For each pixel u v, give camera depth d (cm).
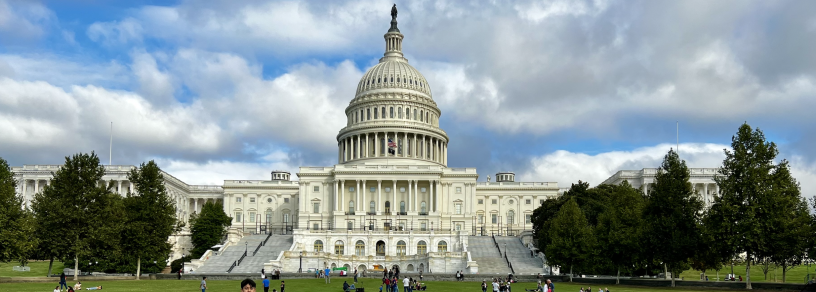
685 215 7631
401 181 16925
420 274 9469
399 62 19862
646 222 7856
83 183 8519
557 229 9650
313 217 16850
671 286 7650
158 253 9150
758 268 11431
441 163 19400
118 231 8531
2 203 7525
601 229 9075
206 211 13612
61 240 8200
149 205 9269
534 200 19025
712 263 7569
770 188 7038
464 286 7988
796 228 6894
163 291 6512
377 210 16575
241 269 11312
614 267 8725
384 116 18812
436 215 16512
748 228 6969
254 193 19275
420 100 19112
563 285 8256
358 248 13538
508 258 12269
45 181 16338
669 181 7719
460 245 13375
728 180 7238
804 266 11425
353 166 16825
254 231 18862
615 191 12606
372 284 8219
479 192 19138
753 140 7225
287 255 11975
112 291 6481
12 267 10794
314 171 17150
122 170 16188
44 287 6744
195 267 11256
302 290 7025
